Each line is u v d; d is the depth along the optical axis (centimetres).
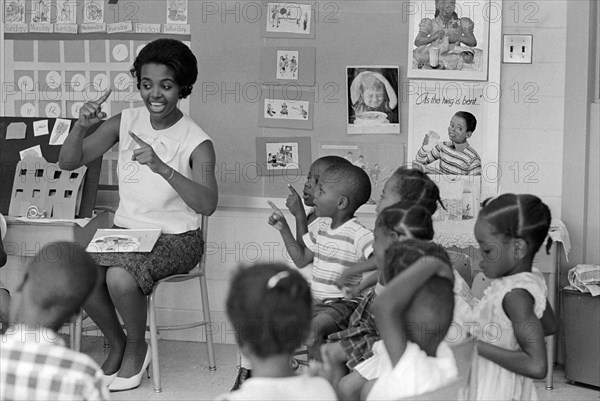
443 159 473
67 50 503
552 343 426
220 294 498
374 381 284
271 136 485
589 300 424
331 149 481
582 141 459
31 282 235
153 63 423
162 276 415
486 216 267
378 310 230
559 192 468
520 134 470
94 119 422
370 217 478
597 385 424
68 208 462
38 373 222
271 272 202
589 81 458
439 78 471
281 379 200
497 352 253
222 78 487
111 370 420
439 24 471
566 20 463
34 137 487
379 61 476
